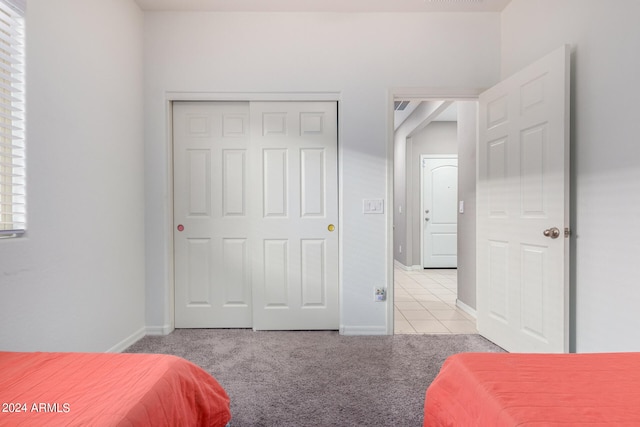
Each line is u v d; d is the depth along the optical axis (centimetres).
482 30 279
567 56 193
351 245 279
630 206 165
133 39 261
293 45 279
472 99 283
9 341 151
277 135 283
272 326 284
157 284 278
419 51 279
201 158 288
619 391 90
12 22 156
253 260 284
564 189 194
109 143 229
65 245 186
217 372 210
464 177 355
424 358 231
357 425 158
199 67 278
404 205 617
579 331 195
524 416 77
